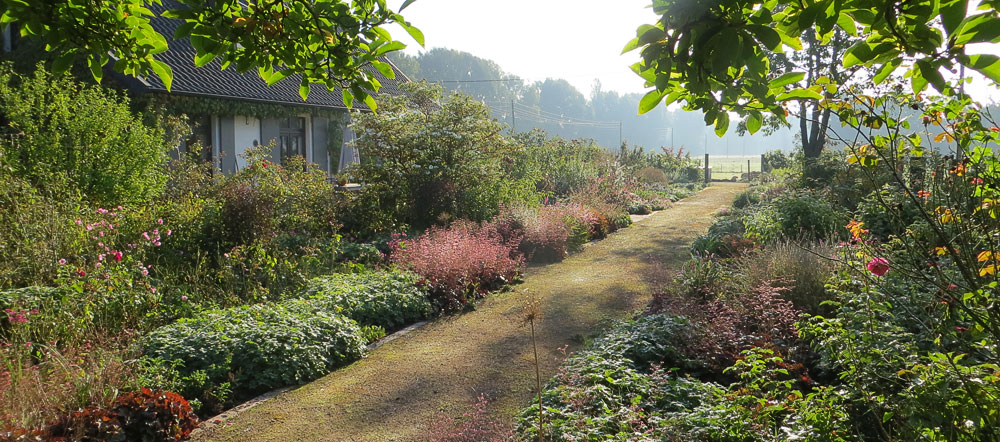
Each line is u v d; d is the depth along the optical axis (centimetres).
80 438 384
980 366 318
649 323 600
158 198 1024
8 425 368
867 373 363
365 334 680
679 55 192
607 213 1541
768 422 374
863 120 305
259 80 1634
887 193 827
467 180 1312
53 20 264
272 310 635
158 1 328
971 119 323
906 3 181
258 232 894
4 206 731
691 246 1151
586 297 838
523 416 444
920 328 427
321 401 514
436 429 445
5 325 539
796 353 512
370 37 280
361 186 1309
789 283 632
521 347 639
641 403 439
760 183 2086
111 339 538
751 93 208
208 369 529
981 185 328
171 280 738
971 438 289
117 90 1261
